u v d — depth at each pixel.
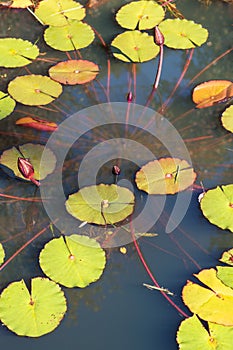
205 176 2.51
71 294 2.12
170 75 3.03
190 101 2.88
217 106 2.84
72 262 2.11
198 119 2.79
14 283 2.05
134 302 2.10
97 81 2.98
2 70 3.00
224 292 2.03
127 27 3.19
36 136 2.68
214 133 2.72
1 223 2.36
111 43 3.14
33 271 2.18
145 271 2.19
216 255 2.24
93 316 2.06
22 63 2.96
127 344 1.99
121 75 3.02
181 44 3.09
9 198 2.44
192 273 2.17
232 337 1.88
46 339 1.98
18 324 1.92
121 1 3.43
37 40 3.18
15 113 2.79
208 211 2.29
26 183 2.48
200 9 3.40
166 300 2.10
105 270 2.19
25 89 2.80
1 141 2.64
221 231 2.32
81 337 2.00
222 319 1.93
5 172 2.50
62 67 2.94
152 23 3.21
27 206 2.41
